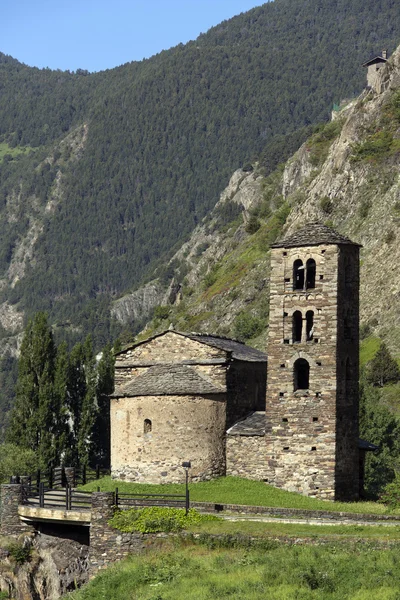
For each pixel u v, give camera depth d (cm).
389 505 8269
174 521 7462
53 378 14000
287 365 9075
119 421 9312
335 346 8919
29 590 8056
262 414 9575
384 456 12950
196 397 9094
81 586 7425
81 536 8238
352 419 9150
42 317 14188
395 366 18312
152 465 9075
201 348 9375
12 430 13662
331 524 7350
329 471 8819
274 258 9256
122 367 9650
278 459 9000
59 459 13488
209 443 9100
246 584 6209
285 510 7794
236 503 8244
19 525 8306
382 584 5953
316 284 9056
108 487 9019
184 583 6494
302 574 6181
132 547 7475
